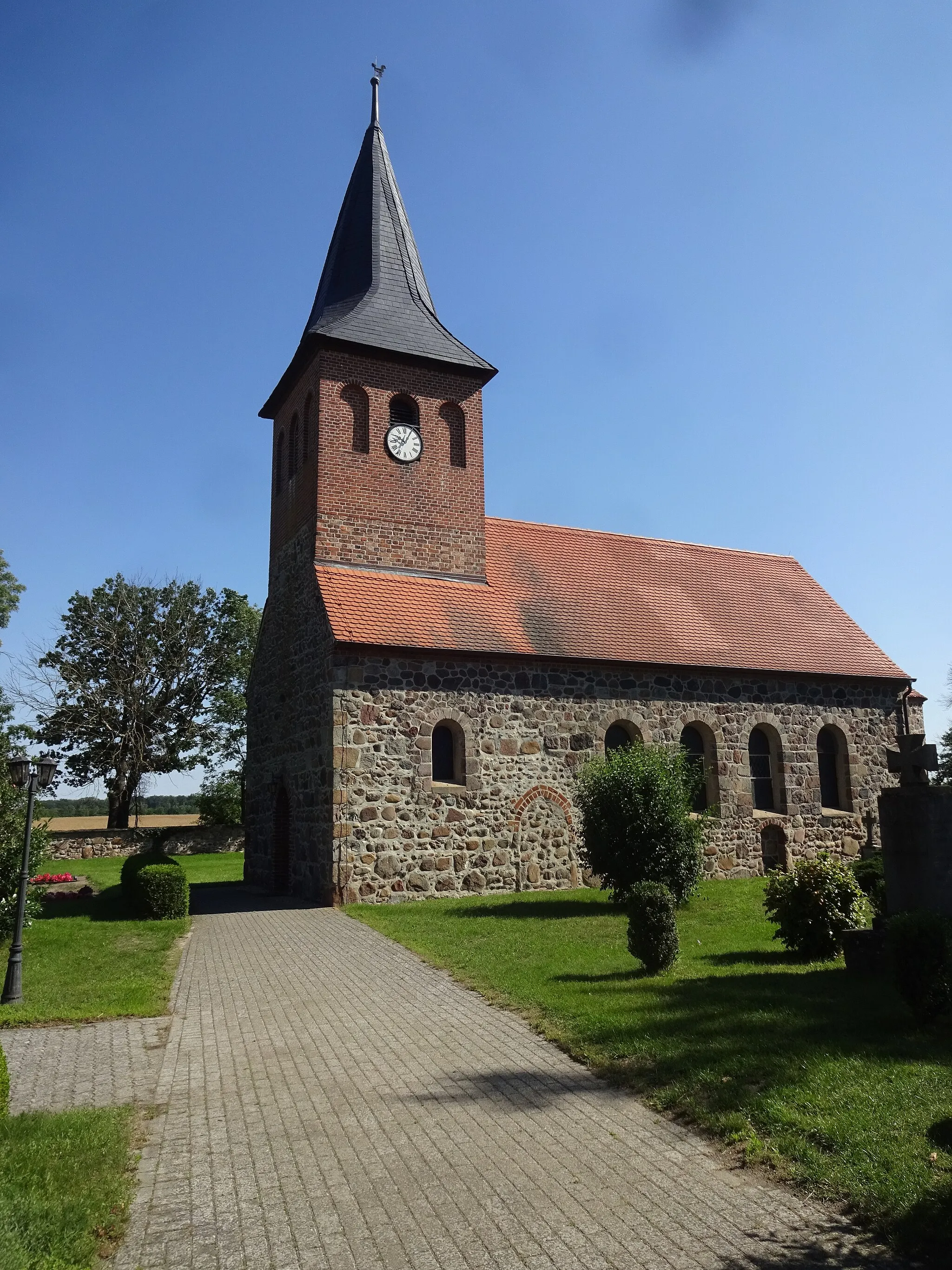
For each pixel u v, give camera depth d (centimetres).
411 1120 617
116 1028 870
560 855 1892
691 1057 689
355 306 2131
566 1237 454
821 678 2297
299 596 2048
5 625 3809
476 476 2152
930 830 902
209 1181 529
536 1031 816
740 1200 484
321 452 1969
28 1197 470
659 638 2170
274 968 1141
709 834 2061
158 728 4253
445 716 1825
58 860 3466
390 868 1719
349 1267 433
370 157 2398
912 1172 481
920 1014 743
